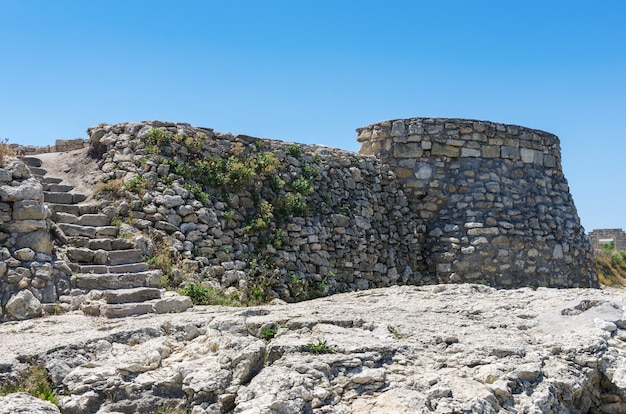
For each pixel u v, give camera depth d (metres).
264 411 6.62
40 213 10.49
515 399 7.40
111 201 12.62
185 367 7.40
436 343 8.38
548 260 17.30
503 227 16.86
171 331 8.36
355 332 8.44
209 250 12.47
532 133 18.41
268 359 7.69
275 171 14.77
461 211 17.08
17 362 7.38
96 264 11.03
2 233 10.15
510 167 17.81
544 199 18.03
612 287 22.06
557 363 8.07
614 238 34.56
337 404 7.01
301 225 14.48
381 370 7.44
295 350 7.75
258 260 13.29
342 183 16.11
